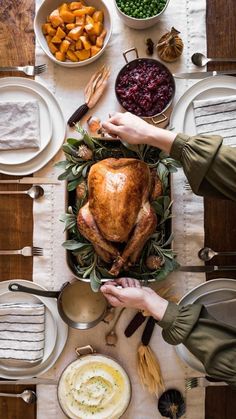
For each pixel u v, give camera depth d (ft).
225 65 5.86
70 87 5.85
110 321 5.85
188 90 5.75
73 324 5.64
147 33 5.85
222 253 5.79
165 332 5.08
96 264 5.33
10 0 5.86
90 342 5.88
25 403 5.90
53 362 5.82
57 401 5.88
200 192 4.99
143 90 5.57
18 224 5.87
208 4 5.87
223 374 4.91
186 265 5.85
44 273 5.85
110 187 4.91
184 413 5.88
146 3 5.52
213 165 4.78
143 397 5.89
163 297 5.77
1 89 5.81
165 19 5.86
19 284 5.74
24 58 5.87
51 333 5.82
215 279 5.77
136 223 5.01
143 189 5.03
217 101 5.72
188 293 5.74
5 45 5.87
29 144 5.74
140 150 5.23
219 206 5.86
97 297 5.74
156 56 5.85
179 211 5.86
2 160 5.78
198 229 5.85
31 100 5.78
